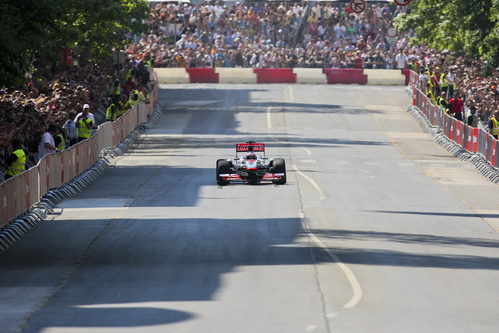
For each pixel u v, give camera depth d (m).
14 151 82.06
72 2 120.69
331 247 66.81
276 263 60.44
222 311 46.28
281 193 98.56
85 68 190.88
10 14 70.62
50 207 88.12
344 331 41.91
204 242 69.44
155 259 63.12
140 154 139.00
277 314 45.50
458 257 64.56
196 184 106.38
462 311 46.84
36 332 42.06
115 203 92.19
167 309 46.94
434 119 174.75
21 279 57.06
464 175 121.44
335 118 191.75
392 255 64.19
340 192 100.81
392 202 94.88
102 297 50.78
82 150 109.56
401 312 46.28
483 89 172.12
